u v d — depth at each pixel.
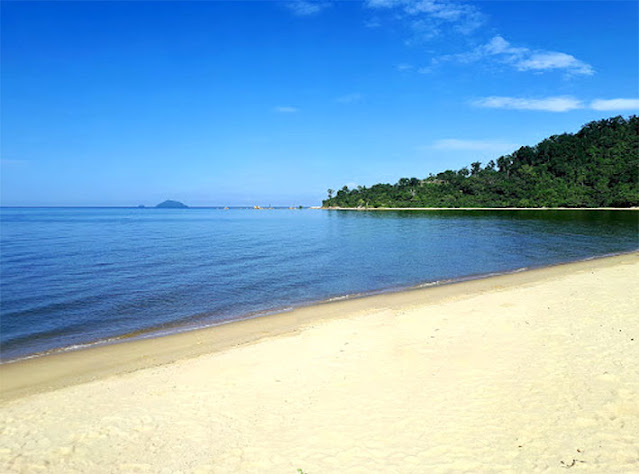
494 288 17.02
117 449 5.91
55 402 7.57
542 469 4.99
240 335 11.80
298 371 8.54
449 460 5.29
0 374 9.26
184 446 5.93
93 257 29.91
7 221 95.62
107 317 14.15
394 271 22.86
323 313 14.01
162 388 8.01
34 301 16.44
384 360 8.91
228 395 7.55
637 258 24.72
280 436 6.08
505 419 6.21
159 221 100.31
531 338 9.78
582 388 7.00
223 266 25.33
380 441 5.81
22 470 5.46
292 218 119.81
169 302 16.23
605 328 10.15
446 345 9.66
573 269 21.25
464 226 61.84
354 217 111.56
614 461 5.04
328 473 5.14
